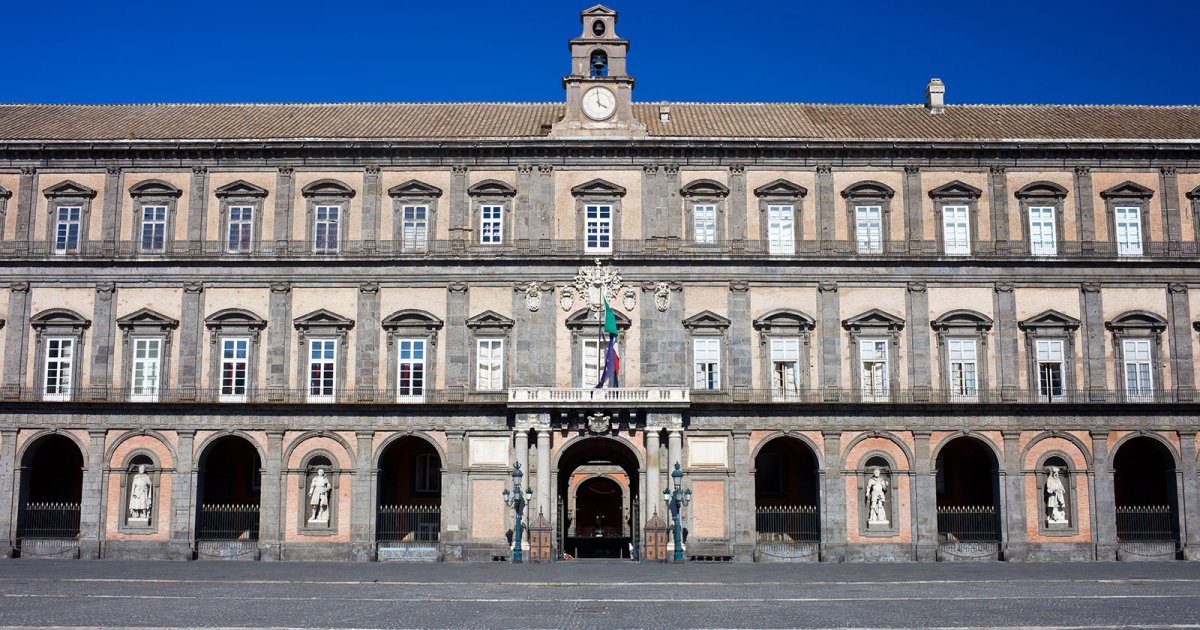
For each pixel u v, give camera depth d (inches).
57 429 2549.2
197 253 2635.3
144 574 2084.2
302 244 2637.8
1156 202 2682.1
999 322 2620.6
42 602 1630.2
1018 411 2554.1
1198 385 2610.7
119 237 2652.6
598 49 2746.1
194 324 2608.3
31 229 2657.5
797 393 2588.6
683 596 1718.8
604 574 2102.6
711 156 2669.8
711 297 2610.7
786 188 2659.9
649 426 2495.1
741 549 2500.0
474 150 2652.6
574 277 2603.3
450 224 2642.7
